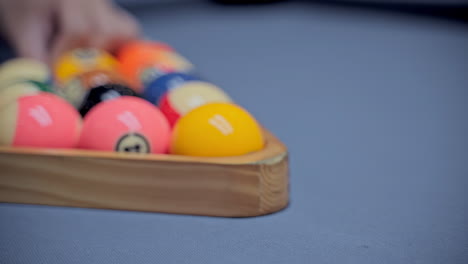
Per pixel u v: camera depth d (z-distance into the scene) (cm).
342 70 246
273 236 93
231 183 100
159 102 140
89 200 104
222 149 104
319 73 240
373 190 113
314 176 121
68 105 120
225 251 88
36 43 202
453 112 174
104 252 88
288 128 158
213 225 98
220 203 101
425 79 224
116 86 133
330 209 104
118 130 111
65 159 104
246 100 192
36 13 202
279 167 102
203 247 89
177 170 101
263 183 101
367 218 100
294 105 184
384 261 84
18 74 155
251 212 101
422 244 90
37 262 85
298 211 103
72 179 104
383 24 386
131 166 102
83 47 207
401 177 120
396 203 106
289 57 280
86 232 95
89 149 112
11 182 106
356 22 399
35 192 106
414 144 143
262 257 86
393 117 169
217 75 236
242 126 106
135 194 103
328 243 91
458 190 113
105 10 213
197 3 524
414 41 320
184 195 102
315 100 191
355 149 139
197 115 108
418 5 462
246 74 238
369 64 258
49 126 112
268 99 193
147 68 173
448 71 239
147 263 84
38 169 105
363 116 170
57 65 183
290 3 518
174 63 192
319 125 161
